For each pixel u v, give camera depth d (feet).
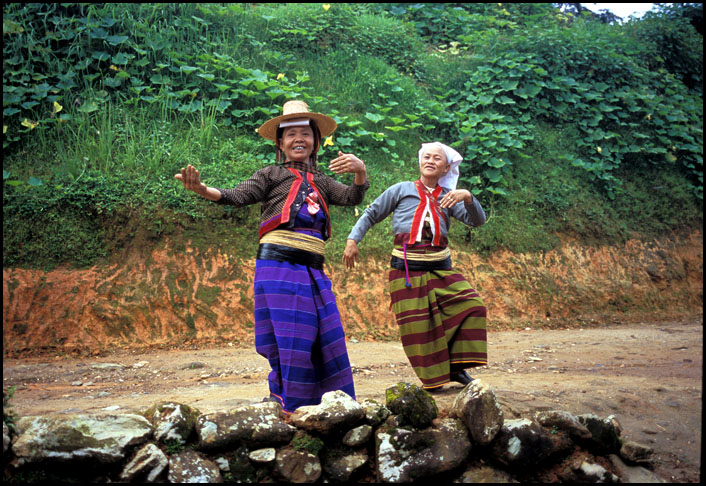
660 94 40.32
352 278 23.29
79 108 23.72
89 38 26.35
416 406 7.93
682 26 44.60
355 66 33.12
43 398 12.03
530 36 37.45
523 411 9.77
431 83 35.68
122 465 6.91
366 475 7.75
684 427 9.63
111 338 18.63
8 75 24.18
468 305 11.66
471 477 7.58
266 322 9.40
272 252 9.47
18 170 21.57
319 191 10.11
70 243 19.92
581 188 32.09
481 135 30.89
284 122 10.39
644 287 29.27
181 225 21.62
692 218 33.73
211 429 7.37
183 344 19.12
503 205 29.50
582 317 26.37
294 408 8.87
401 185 12.58
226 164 24.47
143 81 26.43
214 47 29.30
